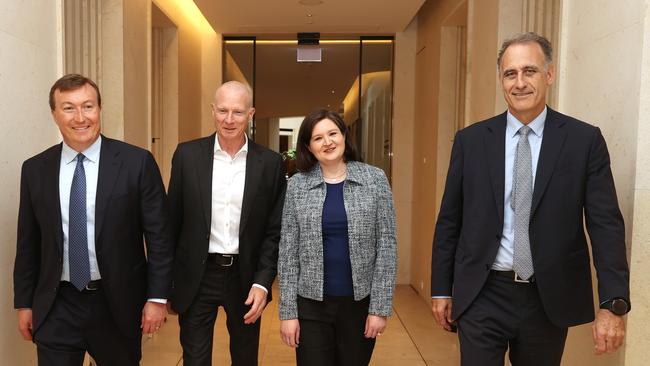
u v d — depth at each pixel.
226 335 4.47
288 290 2.22
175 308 2.41
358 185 2.21
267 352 4.08
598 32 2.31
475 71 4.07
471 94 4.18
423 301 5.78
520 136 1.87
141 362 3.81
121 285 2.05
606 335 1.69
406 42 6.58
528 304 1.84
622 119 2.12
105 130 3.61
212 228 2.43
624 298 1.65
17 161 2.40
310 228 2.18
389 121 6.96
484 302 1.90
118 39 3.60
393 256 2.22
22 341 2.46
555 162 1.80
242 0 5.10
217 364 3.79
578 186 1.79
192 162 2.42
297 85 8.59
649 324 2.05
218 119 2.31
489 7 3.71
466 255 1.94
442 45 5.27
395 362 3.90
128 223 2.08
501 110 3.50
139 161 2.12
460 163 2.02
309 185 2.24
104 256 2.01
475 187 1.94
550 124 1.86
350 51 7.13
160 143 5.41
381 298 2.17
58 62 2.76
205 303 2.44
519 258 1.82
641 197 2.02
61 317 2.01
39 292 2.01
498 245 1.86
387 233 2.22
